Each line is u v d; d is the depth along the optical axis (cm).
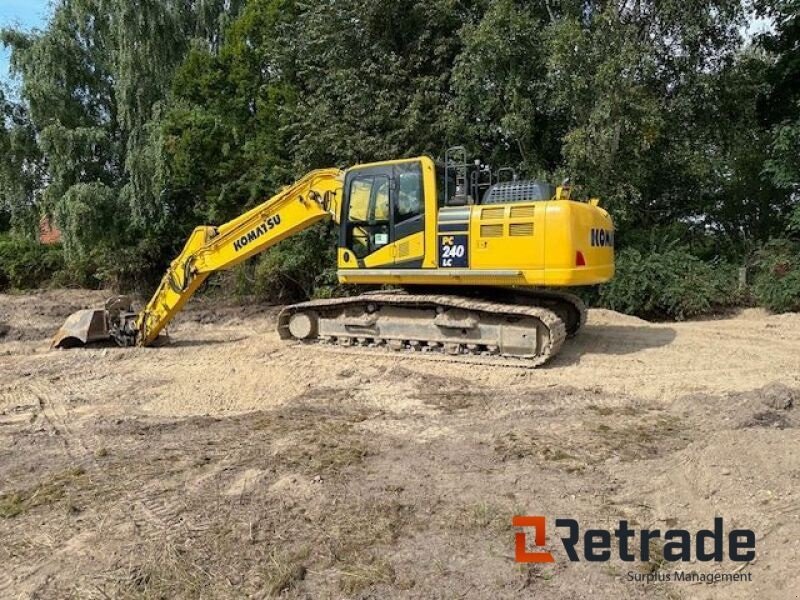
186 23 2198
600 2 1530
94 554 414
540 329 880
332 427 655
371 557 399
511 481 502
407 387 813
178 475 538
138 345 1148
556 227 841
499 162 1616
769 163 1526
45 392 846
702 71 1591
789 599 337
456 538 419
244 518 455
